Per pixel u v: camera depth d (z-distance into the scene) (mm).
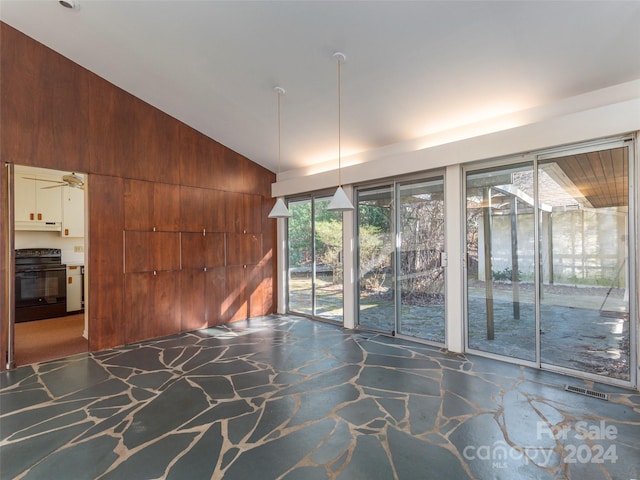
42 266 6012
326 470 1999
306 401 2859
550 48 2842
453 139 4176
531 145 3395
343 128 4680
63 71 4027
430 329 4469
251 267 6156
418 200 4559
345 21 2939
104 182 4367
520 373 3416
